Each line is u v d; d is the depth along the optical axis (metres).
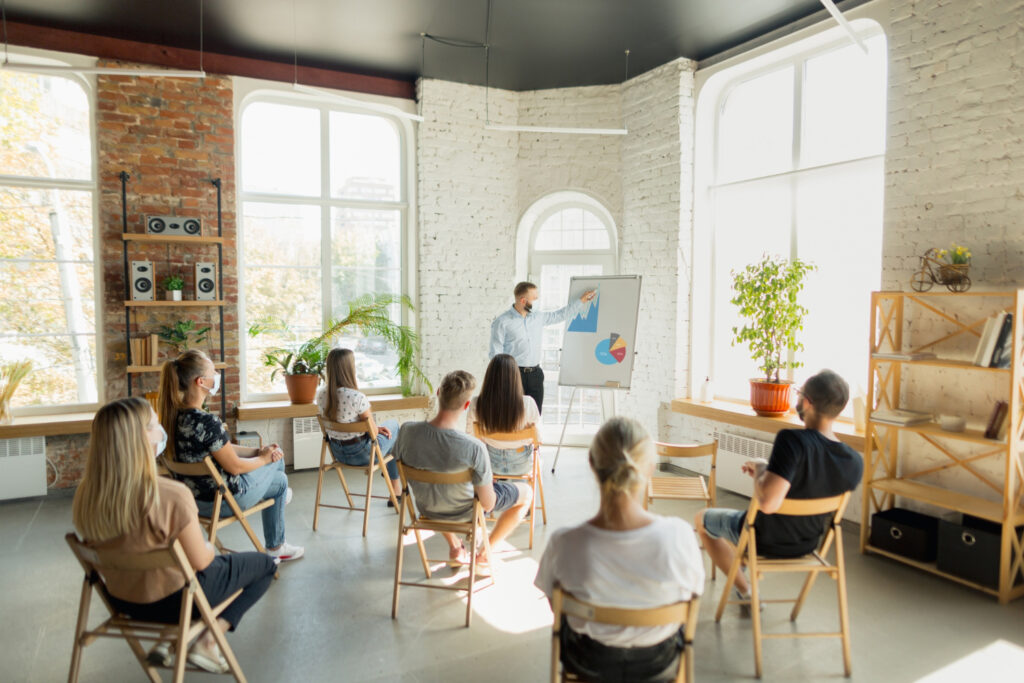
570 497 4.98
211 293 5.32
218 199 5.44
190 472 3.19
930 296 3.88
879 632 3.00
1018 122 3.45
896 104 4.05
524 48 5.34
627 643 1.93
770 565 2.73
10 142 5.02
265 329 5.87
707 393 5.54
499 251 6.46
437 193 6.18
